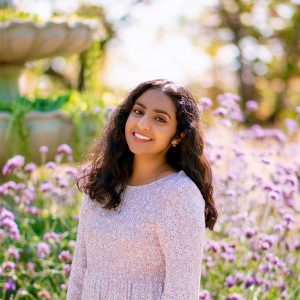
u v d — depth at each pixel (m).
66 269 2.96
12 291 3.25
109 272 1.93
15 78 4.88
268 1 17.88
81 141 4.24
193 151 1.93
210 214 2.04
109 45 11.85
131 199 1.93
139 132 1.91
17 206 3.67
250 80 18.69
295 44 18.23
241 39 18.44
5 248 3.35
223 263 3.22
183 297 1.79
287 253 3.24
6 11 4.57
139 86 1.97
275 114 18.48
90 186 2.00
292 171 3.58
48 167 3.56
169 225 1.82
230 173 3.49
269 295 3.16
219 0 18.12
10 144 4.09
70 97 4.75
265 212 3.48
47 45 4.47
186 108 1.91
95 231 1.96
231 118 3.99
